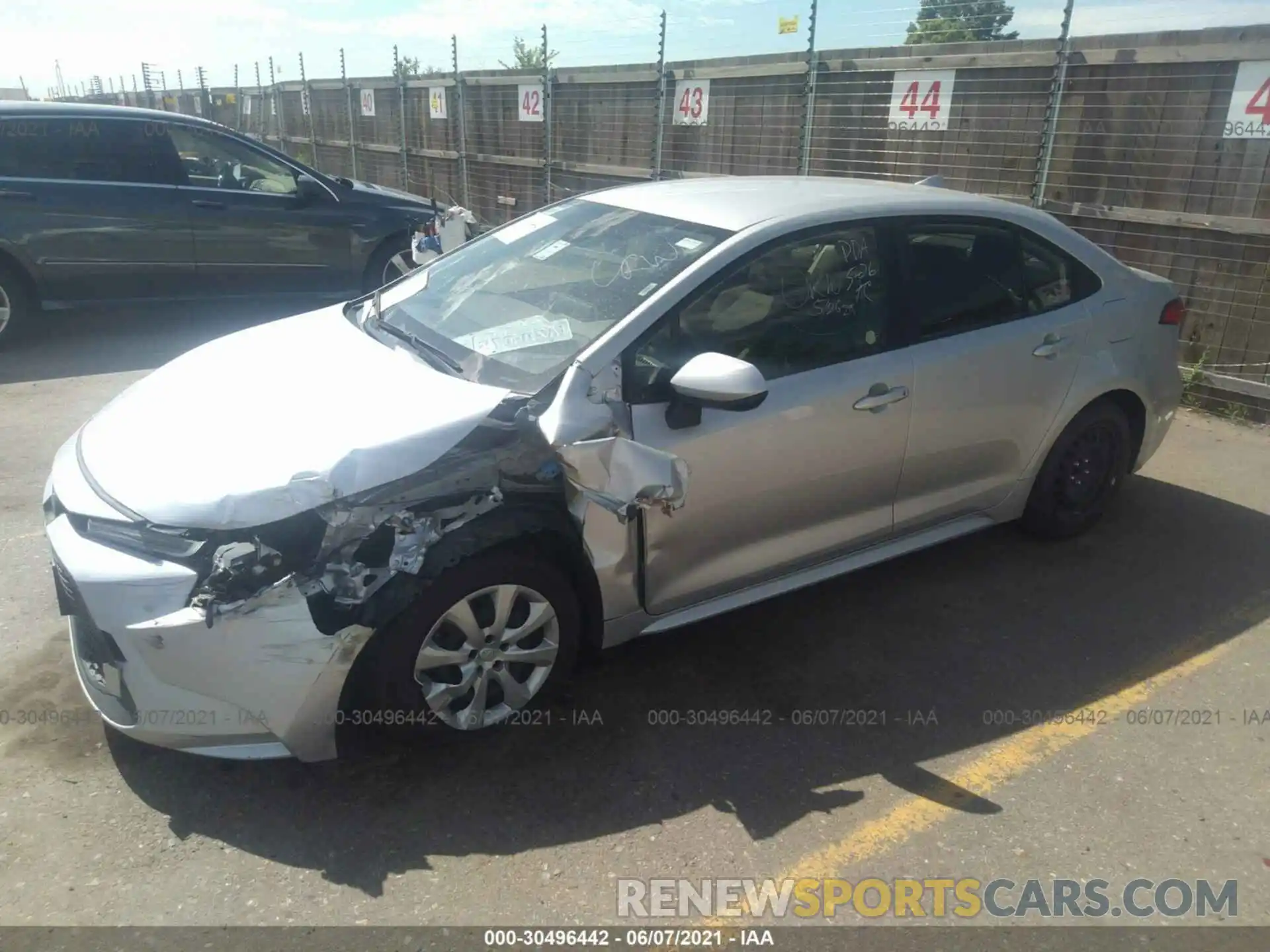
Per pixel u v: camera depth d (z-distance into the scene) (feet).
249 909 7.86
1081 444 14.16
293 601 8.29
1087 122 20.81
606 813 9.03
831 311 11.23
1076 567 14.03
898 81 24.02
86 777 9.22
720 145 29.45
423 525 8.78
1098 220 21.16
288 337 11.80
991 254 12.75
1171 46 19.26
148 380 11.16
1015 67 21.71
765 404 10.48
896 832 8.92
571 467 8.92
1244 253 19.36
